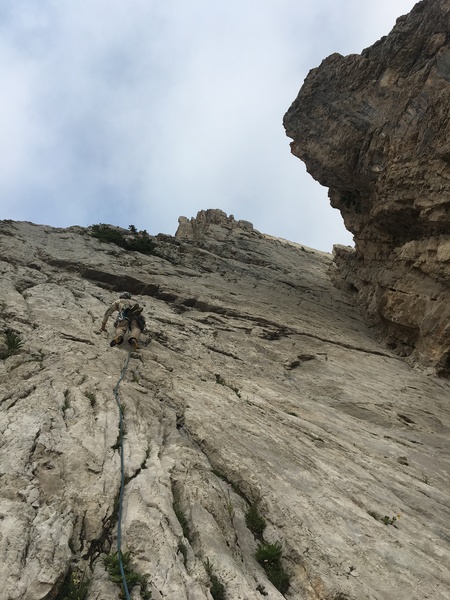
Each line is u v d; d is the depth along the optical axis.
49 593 4.78
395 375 15.81
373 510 7.18
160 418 8.48
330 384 13.64
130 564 5.27
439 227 18.27
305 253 34.41
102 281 17.73
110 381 9.31
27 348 10.01
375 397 13.32
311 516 6.62
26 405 7.71
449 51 18.38
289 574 5.77
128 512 5.95
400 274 20.30
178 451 7.43
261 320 17.33
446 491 9.02
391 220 21.09
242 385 11.59
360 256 25.67
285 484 7.26
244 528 6.35
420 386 15.27
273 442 8.52
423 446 11.24
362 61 21.44
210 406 9.47
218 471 7.36
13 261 16.94
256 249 31.30
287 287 24.44
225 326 16.06
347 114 21.88
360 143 21.48
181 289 18.25
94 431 7.44
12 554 4.98
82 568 5.21
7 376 8.81
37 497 5.90
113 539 5.63
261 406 10.35
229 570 5.44
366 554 6.10
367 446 10.06
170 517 5.98
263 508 6.66
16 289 14.02
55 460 6.59
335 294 25.39
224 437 8.22
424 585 5.77
